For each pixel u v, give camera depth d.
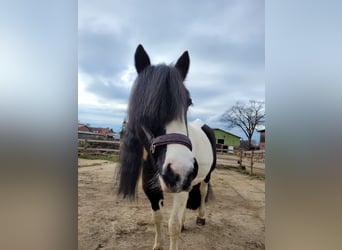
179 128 0.70
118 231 1.07
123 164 0.89
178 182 0.65
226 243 1.05
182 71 0.82
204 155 0.96
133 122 0.76
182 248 0.99
